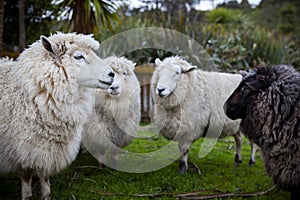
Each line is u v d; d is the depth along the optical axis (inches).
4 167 124.6
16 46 280.8
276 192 161.5
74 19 238.2
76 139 129.8
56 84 116.3
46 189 127.6
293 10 1003.3
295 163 132.9
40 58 117.6
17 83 119.9
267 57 465.1
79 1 235.5
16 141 118.0
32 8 270.4
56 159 124.0
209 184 171.8
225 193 156.9
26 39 274.5
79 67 119.3
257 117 138.5
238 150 215.6
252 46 469.1
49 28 283.0
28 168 122.1
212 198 152.0
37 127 117.9
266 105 135.5
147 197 149.8
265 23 987.3
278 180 140.4
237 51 442.6
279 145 133.9
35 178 154.6
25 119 117.5
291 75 136.2
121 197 147.9
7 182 152.3
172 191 159.0
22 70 118.6
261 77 138.9
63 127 121.6
